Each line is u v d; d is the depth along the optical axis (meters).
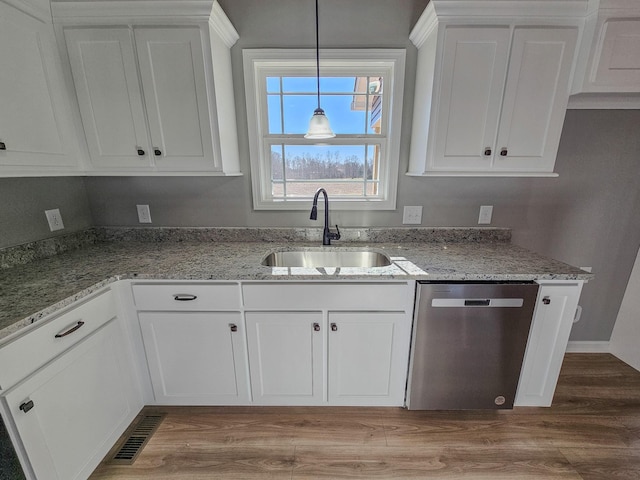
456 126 1.45
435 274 1.34
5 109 1.15
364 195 1.94
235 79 1.68
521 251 1.71
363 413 1.61
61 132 1.39
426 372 1.46
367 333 1.45
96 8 1.30
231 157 1.67
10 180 1.40
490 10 1.30
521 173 1.50
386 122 1.80
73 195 1.75
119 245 1.83
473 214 1.89
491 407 1.53
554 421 1.55
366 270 1.40
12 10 1.15
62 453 1.07
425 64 1.50
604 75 1.35
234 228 1.91
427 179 1.84
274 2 1.59
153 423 1.53
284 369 1.51
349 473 1.29
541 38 1.33
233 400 1.57
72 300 1.09
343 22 1.61
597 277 1.96
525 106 1.42
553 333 1.43
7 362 0.87
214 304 1.40
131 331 1.44
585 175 1.79
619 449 1.41
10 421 0.89
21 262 1.44
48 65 1.31
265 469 1.31
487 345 1.42
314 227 1.92
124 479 1.26
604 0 1.25
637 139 1.72
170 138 1.47
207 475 1.28
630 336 1.96
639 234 1.88
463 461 1.35
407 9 1.60
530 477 1.28
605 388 1.77
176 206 1.89
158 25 1.33
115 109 1.43
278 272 1.37
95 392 1.23
